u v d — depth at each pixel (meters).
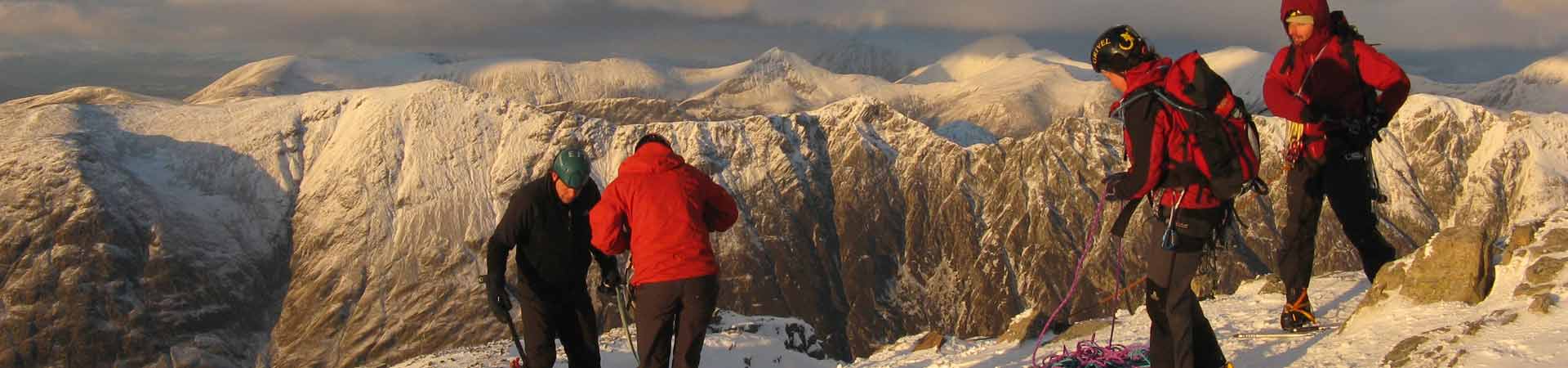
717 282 7.98
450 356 18.95
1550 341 6.42
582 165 8.65
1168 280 6.83
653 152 7.94
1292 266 8.88
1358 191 8.53
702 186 8.03
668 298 7.75
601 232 7.89
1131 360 7.96
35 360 186.50
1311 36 8.30
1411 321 7.95
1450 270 8.13
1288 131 8.91
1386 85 8.16
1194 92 6.27
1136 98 6.39
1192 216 6.56
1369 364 7.29
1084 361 8.14
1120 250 7.11
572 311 9.36
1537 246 8.13
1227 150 6.34
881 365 13.01
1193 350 7.11
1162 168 6.43
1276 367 7.79
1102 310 11.77
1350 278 11.25
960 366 11.17
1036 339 11.67
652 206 7.77
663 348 7.93
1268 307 10.59
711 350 17.69
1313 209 8.77
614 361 15.63
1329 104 8.36
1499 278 8.18
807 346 21.66
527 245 8.95
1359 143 8.38
